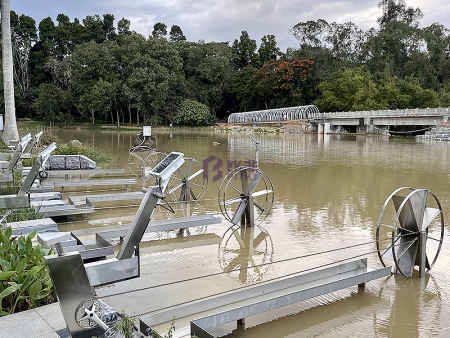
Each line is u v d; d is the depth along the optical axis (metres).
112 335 2.89
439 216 8.66
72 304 3.03
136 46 52.56
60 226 7.55
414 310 4.51
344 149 25.02
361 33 68.00
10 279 3.65
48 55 60.78
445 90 56.53
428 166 16.81
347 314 4.41
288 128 47.66
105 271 3.56
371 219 8.41
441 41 63.81
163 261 5.93
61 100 53.72
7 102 17.02
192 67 61.28
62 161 13.39
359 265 5.41
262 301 4.11
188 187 9.64
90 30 63.34
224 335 3.97
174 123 56.59
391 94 47.81
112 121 55.41
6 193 8.73
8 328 3.16
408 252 5.49
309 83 57.44
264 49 68.00
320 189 11.60
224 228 7.68
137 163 16.14
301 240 6.99
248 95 62.28
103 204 9.41
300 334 3.99
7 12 16.42
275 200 10.11
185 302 4.42
